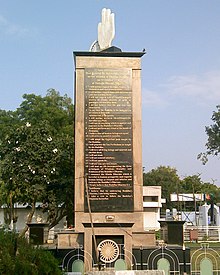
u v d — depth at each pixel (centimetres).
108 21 1925
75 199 1692
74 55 1784
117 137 1730
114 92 1759
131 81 1770
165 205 7700
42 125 2897
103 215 1681
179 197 6272
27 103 4278
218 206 5069
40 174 2783
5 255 592
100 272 872
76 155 1716
